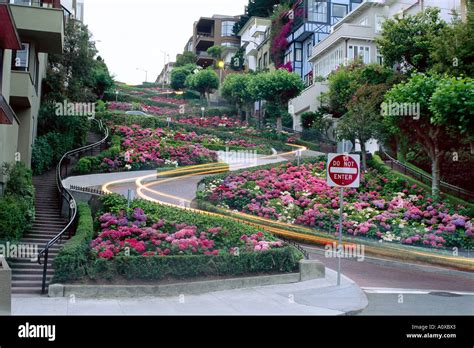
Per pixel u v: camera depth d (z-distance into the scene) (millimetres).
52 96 29438
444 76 23562
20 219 15289
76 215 16000
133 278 12477
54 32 22719
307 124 46906
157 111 56281
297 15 60312
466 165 27172
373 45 45906
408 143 27688
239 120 54375
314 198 24312
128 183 28516
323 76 50219
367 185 26047
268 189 25016
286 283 14344
